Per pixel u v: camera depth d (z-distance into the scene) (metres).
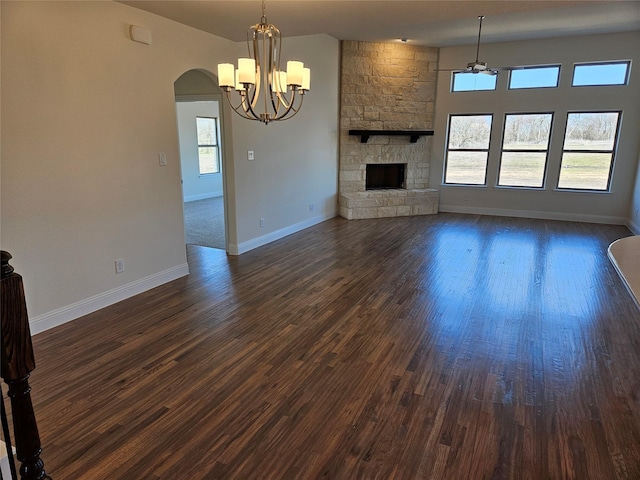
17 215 2.87
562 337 3.10
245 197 5.33
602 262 4.98
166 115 4.03
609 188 7.17
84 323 3.27
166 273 4.25
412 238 6.18
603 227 6.94
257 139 5.43
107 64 3.37
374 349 2.90
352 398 2.34
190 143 9.84
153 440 2.00
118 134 3.55
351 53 7.24
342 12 3.56
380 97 7.60
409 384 2.48
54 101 3.01
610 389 2.44
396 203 7.91
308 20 3.82
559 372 2.62
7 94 2.72
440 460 1.89
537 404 2.30
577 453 1.93
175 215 4.29
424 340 3.04
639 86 6.62
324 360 2.75
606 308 3.62
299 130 6.36
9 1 2.68
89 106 3.27
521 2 3.24
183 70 4.15
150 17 3.71
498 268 4.74
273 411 2.22
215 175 10.74
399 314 3.49
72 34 3.08
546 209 7.66
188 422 2.13
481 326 3.28
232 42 4.78
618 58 6.66
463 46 7.58
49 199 3.06
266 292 3.99
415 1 3.27
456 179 8.28
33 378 2.51
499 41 7.22
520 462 1.88
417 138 7.99
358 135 7.59
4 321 1.10
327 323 3.31
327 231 6.65
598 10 5.30
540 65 7.16
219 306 3.64
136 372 2.59
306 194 6.81
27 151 2.88
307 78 2.94
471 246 5.72
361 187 7.95
